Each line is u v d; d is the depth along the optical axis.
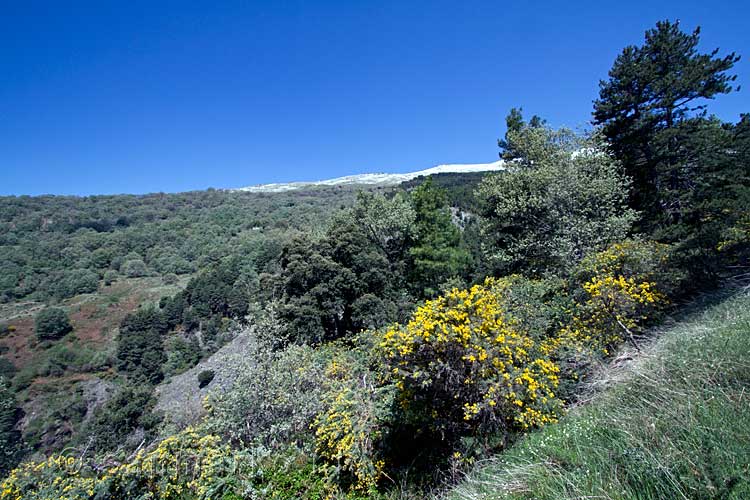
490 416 4.90
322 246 23.98
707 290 7.55
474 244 32.66
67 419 34.94
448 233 27.70
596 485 2.62
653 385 3.66
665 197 15.41
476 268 28.28
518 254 17.17
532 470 3.20
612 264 8.36
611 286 7.25
